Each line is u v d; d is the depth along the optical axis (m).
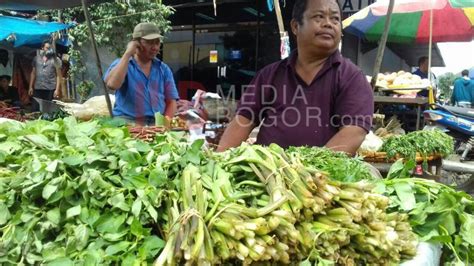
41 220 1.33
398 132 5.39
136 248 1.25
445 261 1.79
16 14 10.51
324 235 1.32
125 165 1.48
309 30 2.46
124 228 1.31
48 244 1.29
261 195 1.41
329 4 2.44
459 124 5.59
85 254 1.25
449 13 8.07
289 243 1.24
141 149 1.60
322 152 2.00
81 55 9.08
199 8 9.77
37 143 1.72
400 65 15.20
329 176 1.50
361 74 2.54
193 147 1.55
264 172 1.44
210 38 9.88
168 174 1.47
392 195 1.79
